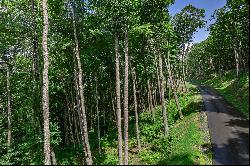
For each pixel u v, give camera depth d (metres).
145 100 60.50
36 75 31.89
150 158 26.69
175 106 46.62
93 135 43.06
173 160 22.72
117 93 25.83
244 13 42.34
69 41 29.81
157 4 31.38
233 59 84.00
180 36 53.38
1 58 33.91
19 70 35.94
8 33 31.56
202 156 22.23
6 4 30.16
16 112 40.38
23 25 31.14
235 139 24.25
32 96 31.92
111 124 47.41
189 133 28.23
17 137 39.81
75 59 31.69
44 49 23.73
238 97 42.31
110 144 35.62
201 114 35.97
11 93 38.50
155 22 32.38
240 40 55.25
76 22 29.17
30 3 30.38
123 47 33.72
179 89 69.50
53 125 31.31
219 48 77.69
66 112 46.16
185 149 23.98
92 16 28.22
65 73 36.41
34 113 31.83
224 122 29.94
